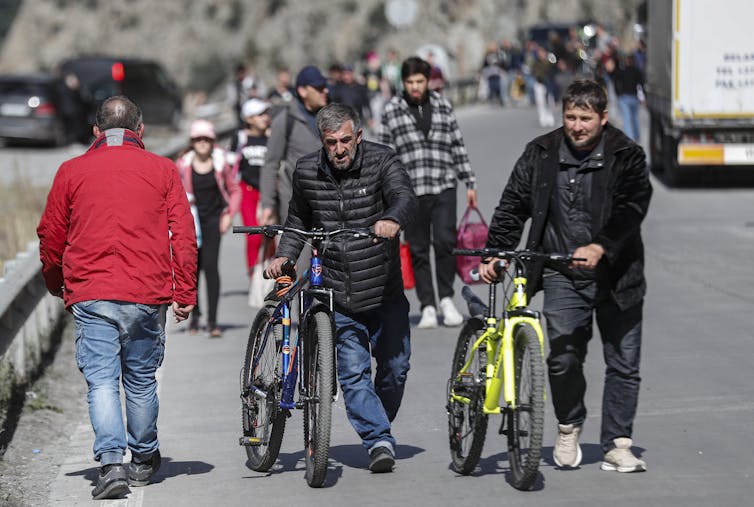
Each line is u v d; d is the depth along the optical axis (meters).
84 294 17.00
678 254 38.53
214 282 30.23
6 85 89.88
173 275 17.47
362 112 79.12
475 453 17.25
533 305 31.78
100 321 17.03
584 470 17.70
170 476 18.30
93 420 16.94
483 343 17.36
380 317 18.25
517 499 16.36
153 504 16.83
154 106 101.62
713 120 53.78
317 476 17.14
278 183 27.62
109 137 17.64
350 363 17.94
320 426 16.95
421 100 28.73
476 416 17.17
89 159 17.33
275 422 17.80
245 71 89.38
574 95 16.62
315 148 27.16
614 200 16.73
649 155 66.62
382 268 17.84
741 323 28.25
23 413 23.33
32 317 27.56
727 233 42.50
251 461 18.56
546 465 18.09
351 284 17.78
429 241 29.33
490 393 16.72
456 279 37.41
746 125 53.59
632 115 72.00
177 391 24.58
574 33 99.62
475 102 131.62
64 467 19.66
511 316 16.66
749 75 53.44
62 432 22.47
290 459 19.19
